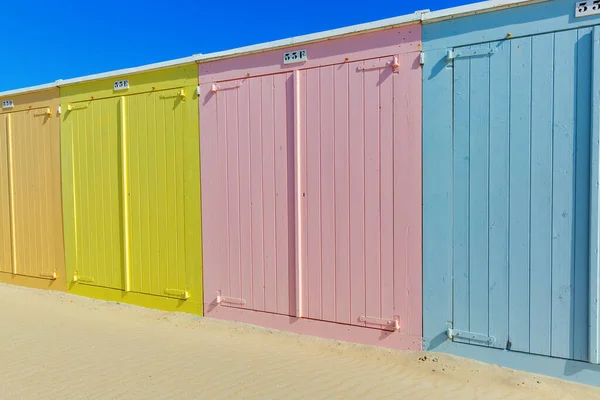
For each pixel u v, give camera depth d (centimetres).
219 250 600
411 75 470
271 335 547
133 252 679
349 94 504
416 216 471
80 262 737
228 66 585
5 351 494
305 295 538
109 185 699
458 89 449
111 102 691
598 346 396
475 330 447
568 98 406
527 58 420
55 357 475
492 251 438
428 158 464
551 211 414
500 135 433
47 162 768
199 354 488
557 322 414
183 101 623
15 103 800
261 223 566
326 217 521
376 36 487
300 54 532
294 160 537
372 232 495
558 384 404
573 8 401
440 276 461
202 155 609
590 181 396
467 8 438
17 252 817
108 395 382
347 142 506
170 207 641
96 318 636
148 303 667
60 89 744
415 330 474
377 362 465
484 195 441
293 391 391
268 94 556
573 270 407
